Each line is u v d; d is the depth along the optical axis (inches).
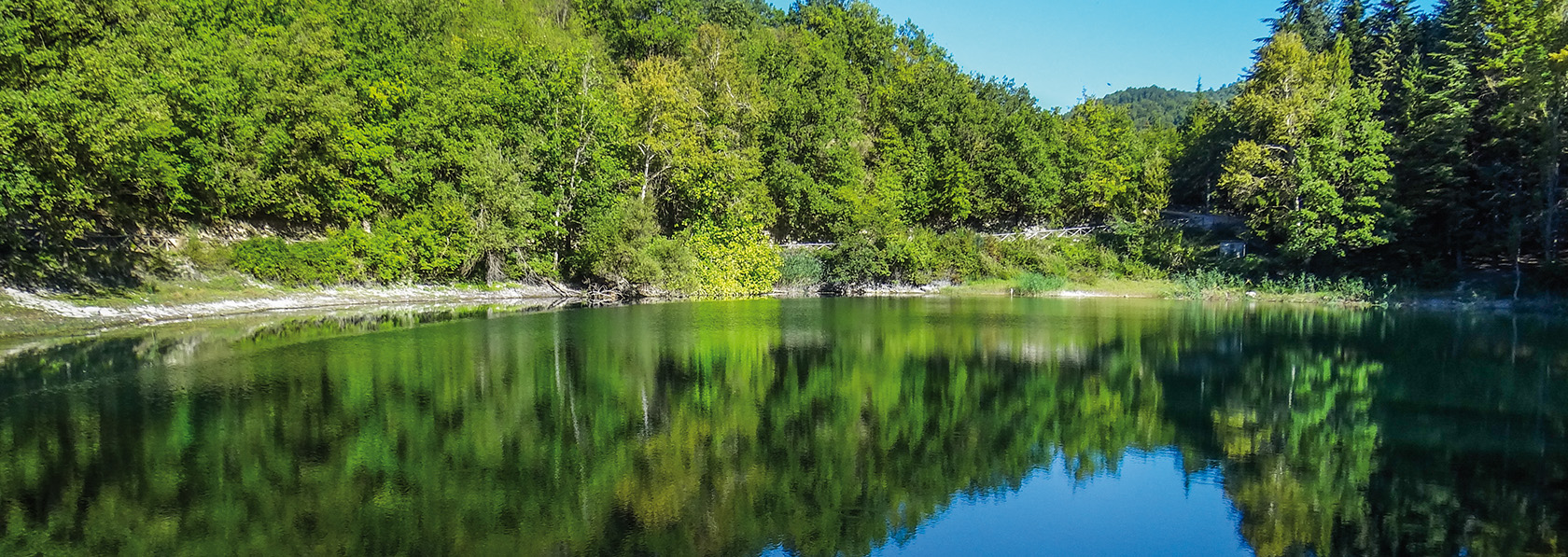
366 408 657.6
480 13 2069.4
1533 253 1760.6
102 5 1021.2
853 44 2982.3
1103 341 1103.0
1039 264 2135.8
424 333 1062.4
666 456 563.2
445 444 573.6
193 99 1215.6
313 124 1378.0
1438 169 1739.7
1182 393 781.9
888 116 2566.4
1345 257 1950.1
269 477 496.4
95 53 954.1
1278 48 2177.7
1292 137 1946.4
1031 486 517.7
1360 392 783.1
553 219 1706.4
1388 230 1828.2
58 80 917.8
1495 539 427.2
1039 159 2475.4
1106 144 2856.8
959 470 549.0
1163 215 2714.1
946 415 690.2
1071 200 2620.6
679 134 1803.6
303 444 559.2
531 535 424.2
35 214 992.9
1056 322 1331.2
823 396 755.4
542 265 1692.9
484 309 1402.6
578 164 1742.1
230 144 1304.1
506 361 875.4
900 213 2196.1
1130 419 679.1
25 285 1003.9
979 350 1021.2
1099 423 670.5
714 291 1764.3
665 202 1924.2
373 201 1541.6
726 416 673.6
